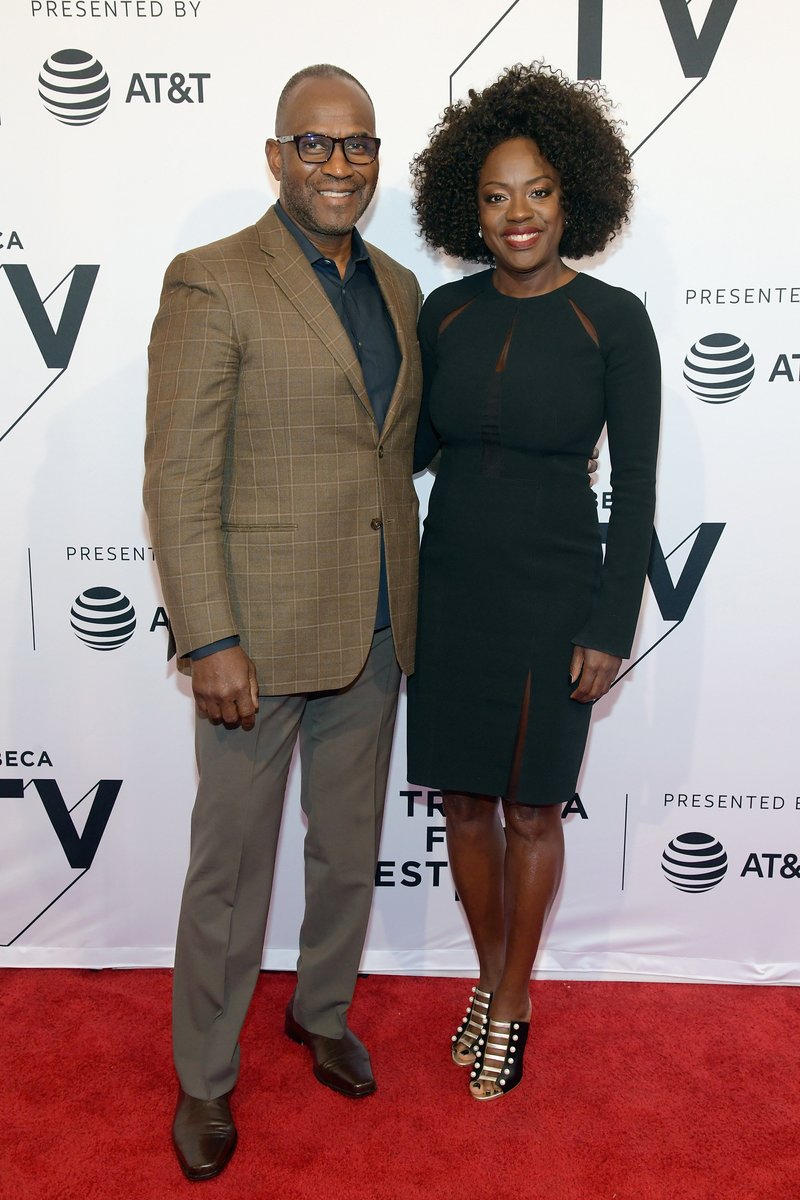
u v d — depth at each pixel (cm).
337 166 140
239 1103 164
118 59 179
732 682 199
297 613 145
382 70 180
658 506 194
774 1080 170
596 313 150
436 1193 143
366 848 165
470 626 156
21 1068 172
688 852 204
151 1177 147
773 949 206
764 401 189
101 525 196
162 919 208
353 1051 171
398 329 155
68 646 199
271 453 143
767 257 184
